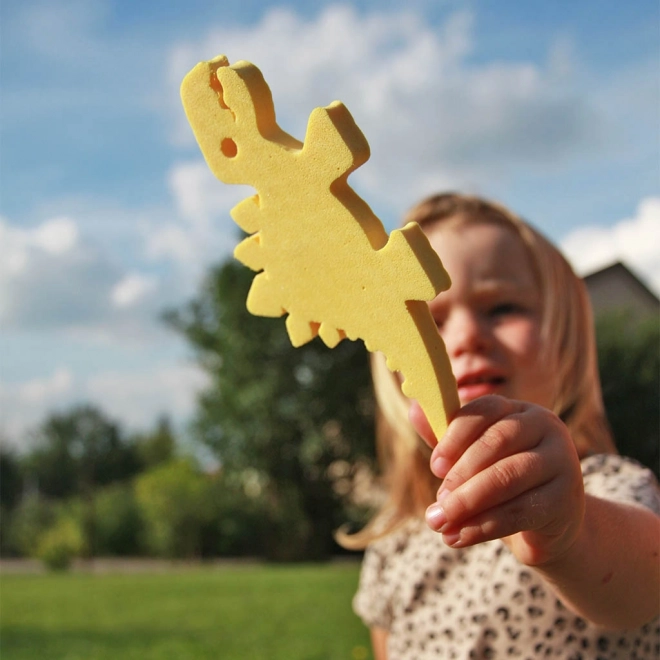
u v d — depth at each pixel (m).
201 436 7.52
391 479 0.71
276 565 7.10
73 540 7.04
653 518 0.42
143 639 2.35
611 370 5.46
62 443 16.58
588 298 0.61
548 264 0.57
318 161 0.35
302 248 0.35
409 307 0.34
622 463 0.53
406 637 0.60
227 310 7.25
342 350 7.21
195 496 7.73
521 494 0.34
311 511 7.57
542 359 0.52
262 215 0.36
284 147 0.36
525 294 0.53
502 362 0.51
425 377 0.34
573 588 0.39
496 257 0.53
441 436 0.35
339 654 1.98
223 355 7.43
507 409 0.35
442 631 0.57
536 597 0.52
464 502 0.33
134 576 5.05
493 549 0.56
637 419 5.43
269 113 0.36
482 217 0.58
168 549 7.71
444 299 0.53
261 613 2.82
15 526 9.13
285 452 7.35
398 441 0.69
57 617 2.91
